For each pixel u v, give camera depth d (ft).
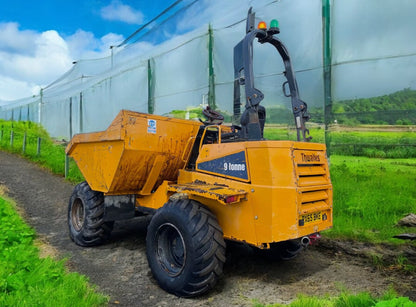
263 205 10.91
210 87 27.04
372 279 12.72
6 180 33.99
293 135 22.86
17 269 12.43
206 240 11.10
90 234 16.67
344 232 17.93
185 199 12.26
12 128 65.77
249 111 12.27
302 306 9.95
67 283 11.49
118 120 14.17
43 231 20.07
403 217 19.21
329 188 12.71
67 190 31.24
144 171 15.47
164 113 31.86
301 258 15.14
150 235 12.67
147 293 11.87
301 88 23.53
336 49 22.03
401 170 22.54
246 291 11.82
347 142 22.59
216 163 12.64
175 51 30.81
